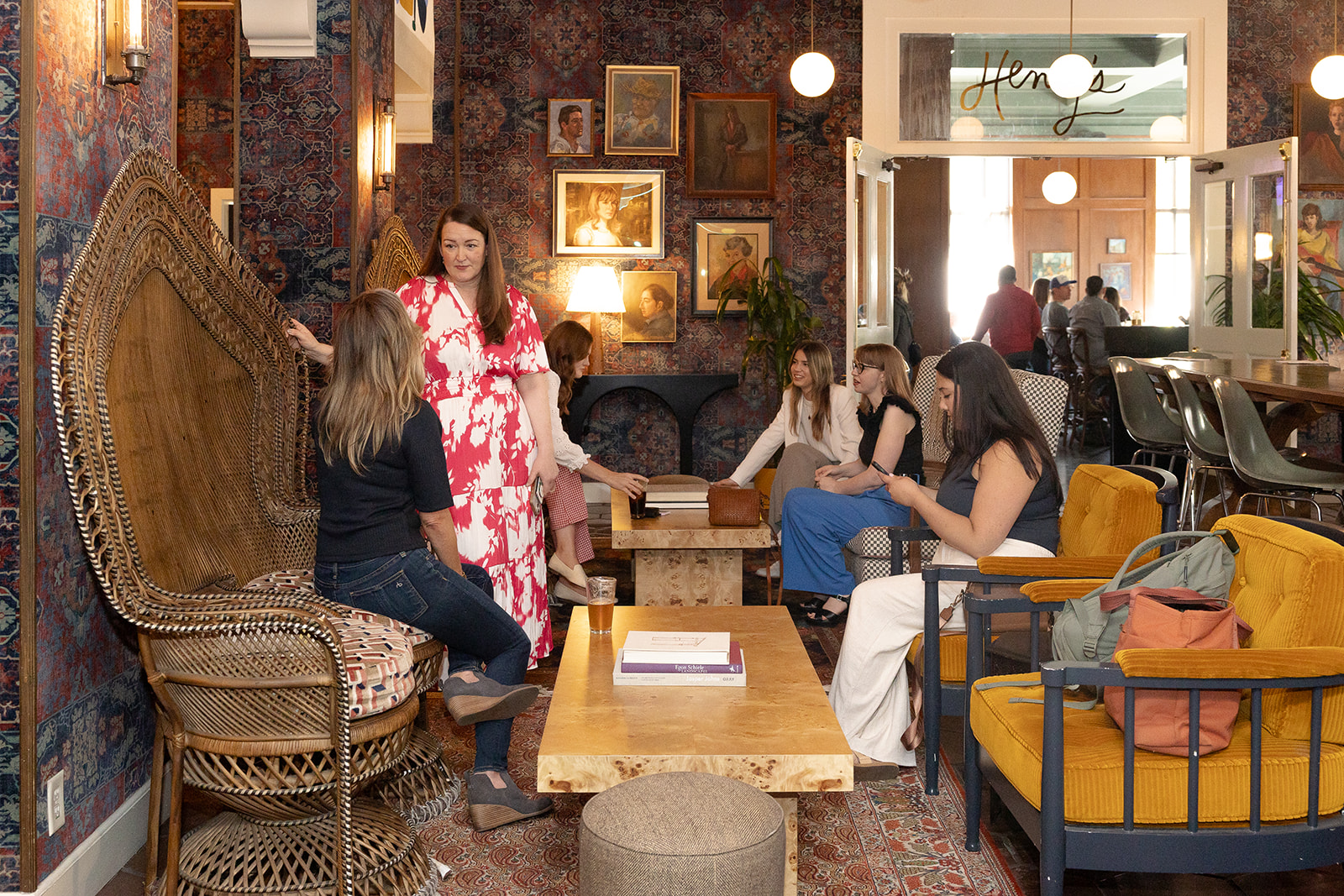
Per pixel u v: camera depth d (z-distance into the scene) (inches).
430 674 107.3
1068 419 429.1
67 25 94.1
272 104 147.6
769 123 316.5
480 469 127.6
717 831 69.7
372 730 92.8
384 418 100.9
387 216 166.2
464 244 124.8
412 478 103.2
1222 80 317.4
